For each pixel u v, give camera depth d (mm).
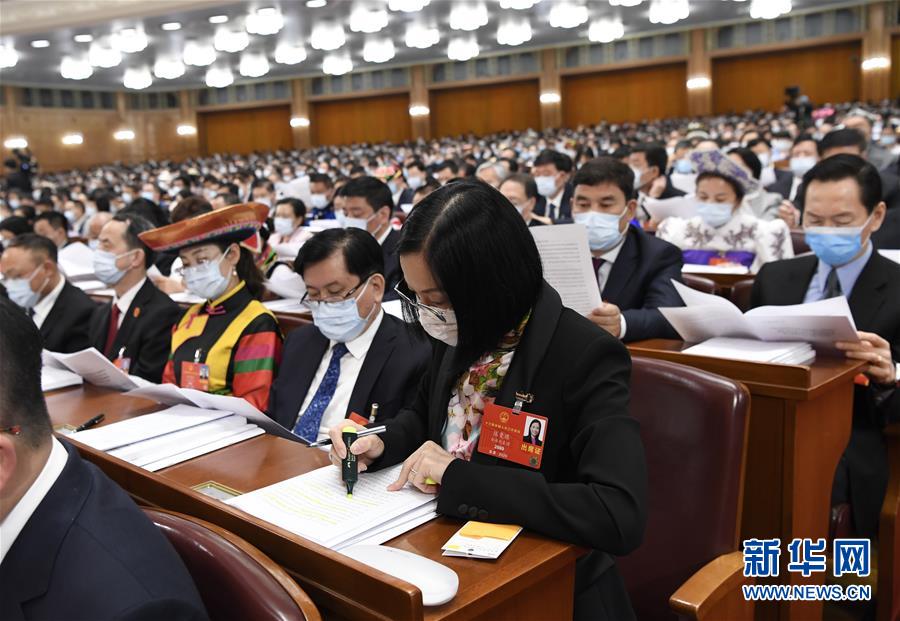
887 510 2090
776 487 1932
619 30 16156
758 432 1950
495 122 27203
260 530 1291
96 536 910
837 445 2057
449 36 20109
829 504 2074
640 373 1762
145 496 1609
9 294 3496
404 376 2244
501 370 1418
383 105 28750
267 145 30734
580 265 2438
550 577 1249
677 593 1439
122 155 30766
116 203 12039
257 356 2574
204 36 16172
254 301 2689
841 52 22547
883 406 2199
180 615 879
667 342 2414
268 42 18078
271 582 1052
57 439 1016
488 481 1303
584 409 1337
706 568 1534
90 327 3424
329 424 2289
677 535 1657
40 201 10547
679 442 1674
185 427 1969
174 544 1145
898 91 22016
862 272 2453
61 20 14492
